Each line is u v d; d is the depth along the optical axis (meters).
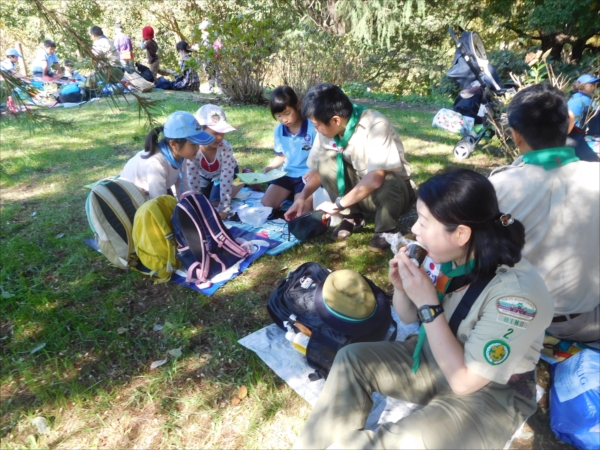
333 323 2.37
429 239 1.60
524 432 2.16
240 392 2.41
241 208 4.24
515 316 1.53
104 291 3.23
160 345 2.75
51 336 2.79
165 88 11.25
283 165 4.52
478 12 16.92
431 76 17.34
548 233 2.18
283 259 3.61
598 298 2.27
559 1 12.66
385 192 3.48
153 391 2.42
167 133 3.39
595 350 2.32
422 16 17.06
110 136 6.91
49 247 3.80
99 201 3.33
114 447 2.15
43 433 2.21
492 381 1.60
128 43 10.95
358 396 1.89
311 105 3.25
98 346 2.71
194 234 3.19
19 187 5.07
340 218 4.02
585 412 1.96
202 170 4.26
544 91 2.15
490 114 5.64
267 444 2.15
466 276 1.65
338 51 11.44
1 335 2.83
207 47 9.13
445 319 1.67
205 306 3.08
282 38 9.73
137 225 3.24
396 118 8.17
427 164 5.57
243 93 9.44
